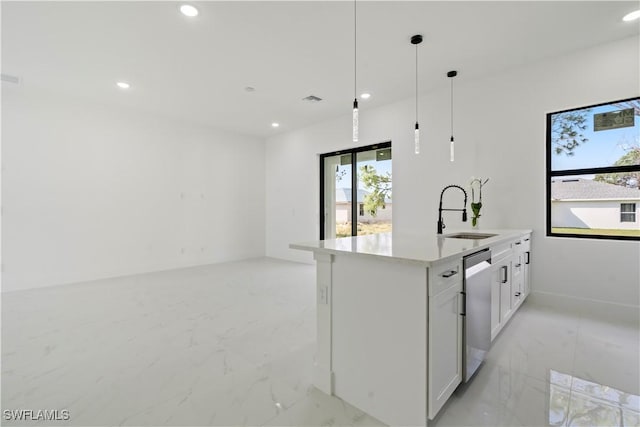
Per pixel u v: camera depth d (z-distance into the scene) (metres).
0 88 3.99
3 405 1.71
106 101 4.63
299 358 2.26
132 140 5.07
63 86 4.04
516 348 2.36
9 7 2.43
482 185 3.79
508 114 3.59
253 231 6.75
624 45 2.92
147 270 5.24
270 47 3.08
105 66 3.48
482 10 2.50
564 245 3.26
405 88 4.11
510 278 2.71
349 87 4.06
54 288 4.18
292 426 1.56
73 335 2.65
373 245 1.96
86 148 4.63
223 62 3.39
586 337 2.55
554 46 3.07
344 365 1.77
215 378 1.99
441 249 1.78
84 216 4.62
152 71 3.61
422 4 2.43
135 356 2.28
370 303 1.66
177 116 5.37
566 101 3.22
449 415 1.62
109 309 3.32
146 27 2.73
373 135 4.91
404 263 1.47
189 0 2.38
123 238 4.98
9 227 4.05
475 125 3.84
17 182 4.10
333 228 5.82
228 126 6.00
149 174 5.26
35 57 3.26
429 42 3.00
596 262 3.09
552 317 3.00
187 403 1.74
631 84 2.89
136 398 1.78
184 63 3.42
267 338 2.60
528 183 3.47
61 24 2.68
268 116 5.37
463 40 2.96
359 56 3.26
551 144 3.39
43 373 2.04
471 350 1.86
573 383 1.90
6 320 3.00
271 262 6.21
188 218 5.75
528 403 1.71
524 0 2.38
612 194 3.07
